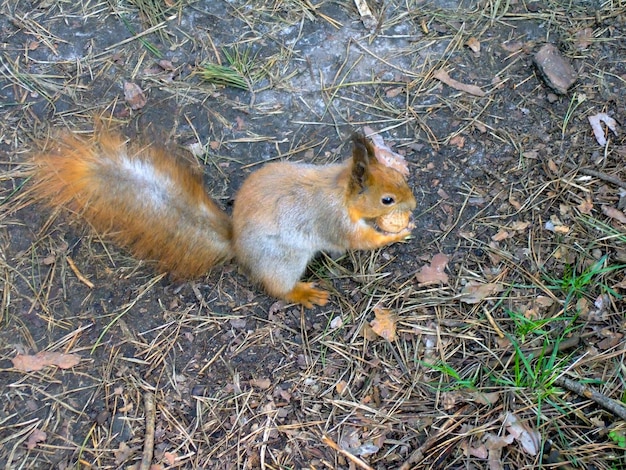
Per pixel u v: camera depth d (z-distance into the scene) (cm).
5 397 100
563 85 121
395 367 103
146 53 126
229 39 128
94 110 121
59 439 98
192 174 104
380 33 128
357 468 97
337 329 105
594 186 113
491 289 107
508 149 117
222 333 105
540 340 103
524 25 128
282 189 102
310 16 130
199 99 122
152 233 104
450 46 126
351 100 122
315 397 101
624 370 100
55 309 106
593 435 97
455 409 99
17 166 116
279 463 97
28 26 128
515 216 112
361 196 100
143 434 99
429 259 110
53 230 111
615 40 126
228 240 106
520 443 96
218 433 99
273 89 124
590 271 106
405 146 118
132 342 104
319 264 111
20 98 122
